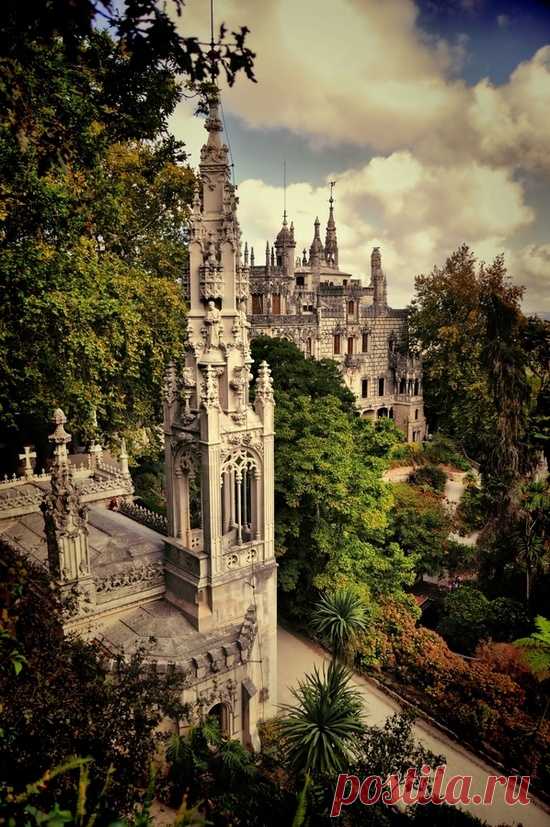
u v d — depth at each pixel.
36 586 16.50
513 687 24.55
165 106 19.03
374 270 83.25
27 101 11.12
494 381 35.12
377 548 34.22
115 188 26.38
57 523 17.52
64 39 7.81
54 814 5.76
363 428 38.81
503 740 23.34
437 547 36.97
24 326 24.19
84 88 14.57
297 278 87.88
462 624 30.41
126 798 9.50
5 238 19.20
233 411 19.25
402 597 31.47
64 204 19.19
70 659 12.44
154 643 17.45
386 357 82.75
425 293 66.69
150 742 11.77
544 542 32.16
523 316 36.47
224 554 19.39
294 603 32.62
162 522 24.30
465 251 60.75
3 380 25.69
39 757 8.86
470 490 41.72
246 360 19.67
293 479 28.73
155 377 35.19
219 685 18.16
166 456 20.61
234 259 19.50
